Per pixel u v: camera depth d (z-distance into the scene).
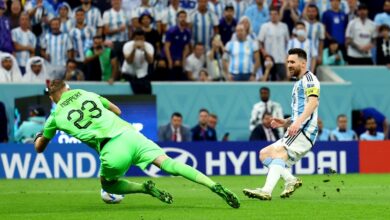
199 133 68.25
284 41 76.06
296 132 38.84
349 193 45.78
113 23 74.94
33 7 76.12
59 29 74.38
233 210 35.12
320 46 77.25
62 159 61.66
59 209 37.06
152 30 74.50
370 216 33.16
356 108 77.94
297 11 78.06
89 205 38.78
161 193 35.31
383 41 78.50
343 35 79.19
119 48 74.62
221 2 78.50
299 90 39.44
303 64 39.44
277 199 40.62
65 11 75.19
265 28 75.75
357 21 78.81
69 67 72.81
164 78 73.75
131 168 62.62
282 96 73.88
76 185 53.69
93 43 73.50
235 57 74.88
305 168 63.75
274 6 79.00
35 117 67.75
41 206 38.72
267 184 38.84
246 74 75.06
